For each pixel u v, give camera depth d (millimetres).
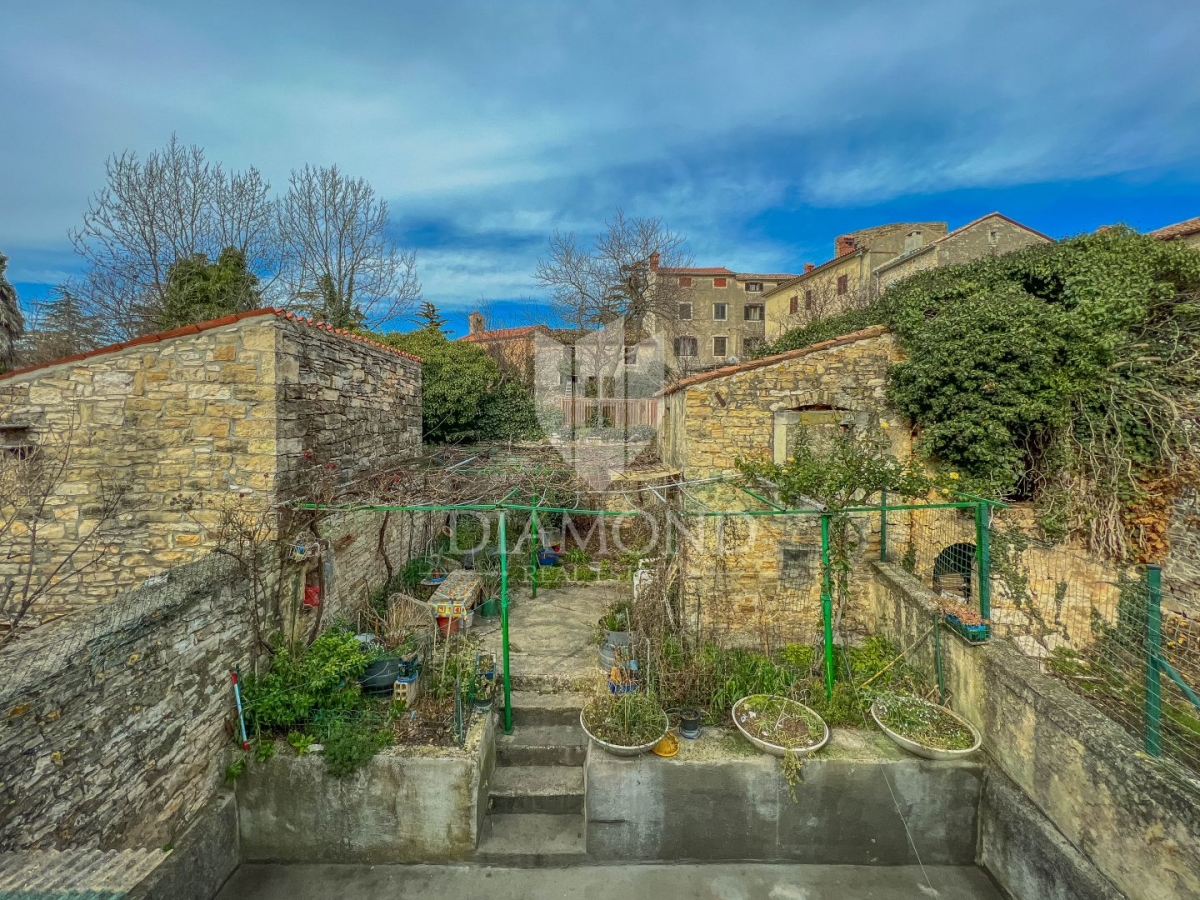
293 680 5746
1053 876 4418
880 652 7055
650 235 27578
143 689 4273
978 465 7383
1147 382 6879
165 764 4480
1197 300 7371
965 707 5777
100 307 15773
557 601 9641
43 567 5855
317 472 6848
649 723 5586
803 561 7883
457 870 5207
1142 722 4797
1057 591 6785
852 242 28000
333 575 7309
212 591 5031
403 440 10250
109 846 3938
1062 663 5902
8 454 5914
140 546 5906
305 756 5234
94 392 5906
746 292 37562
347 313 19297
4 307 9695
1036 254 8633
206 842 4762
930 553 7770
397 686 5934
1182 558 6609
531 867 5254
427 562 10680
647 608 7410
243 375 5891
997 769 5266
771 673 6508
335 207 19109
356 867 5230
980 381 7145
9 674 3459
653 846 5305
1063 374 7133
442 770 5164
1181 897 3549
